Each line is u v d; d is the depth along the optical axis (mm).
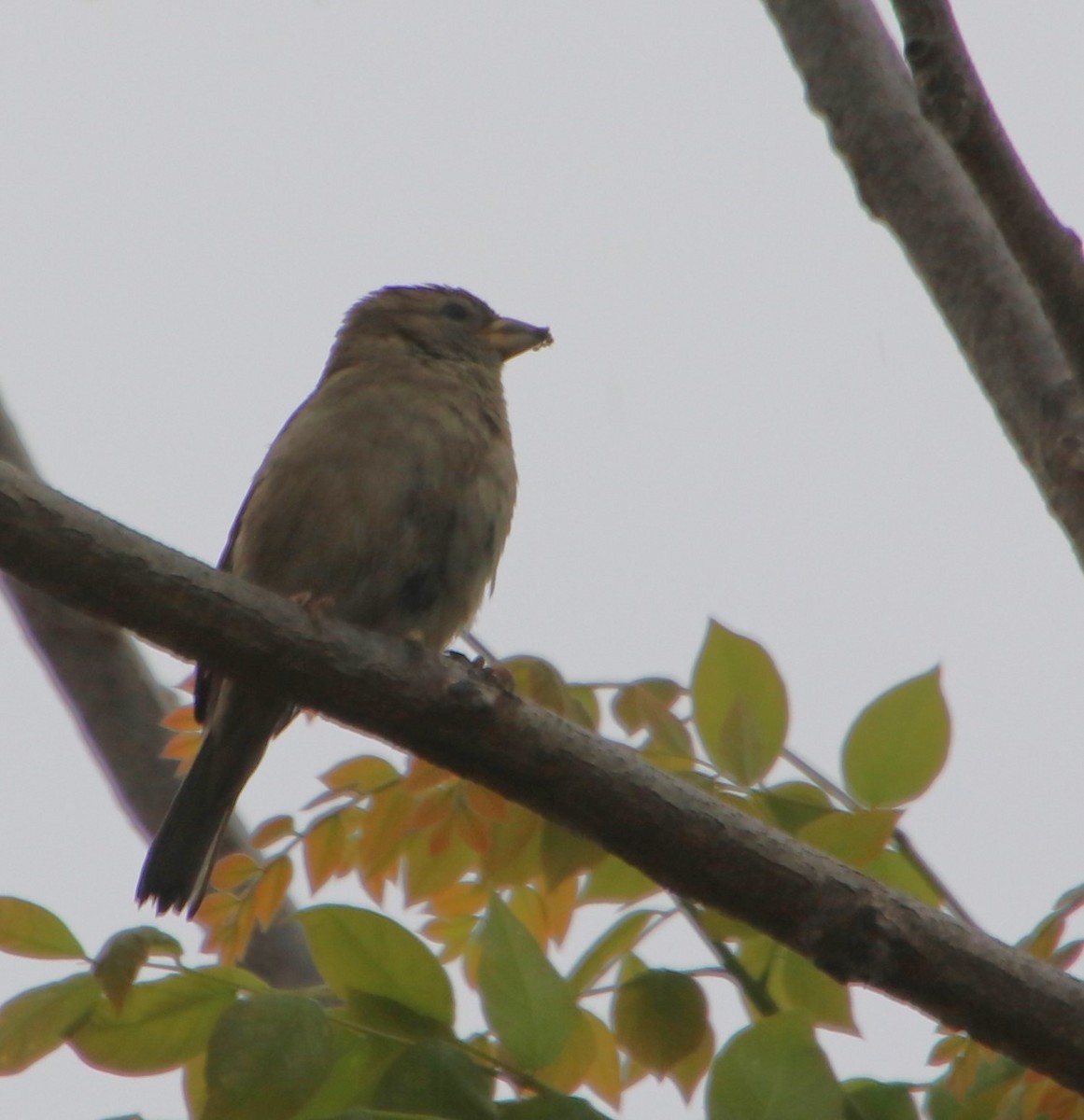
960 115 5883
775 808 7012
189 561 6160
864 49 8570
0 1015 6004
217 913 7195
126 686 9828
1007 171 5949
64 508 5980
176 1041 6125
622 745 6328
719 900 6156
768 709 7164
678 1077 6734
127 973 5879
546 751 6230
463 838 7184
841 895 6031
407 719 6297
